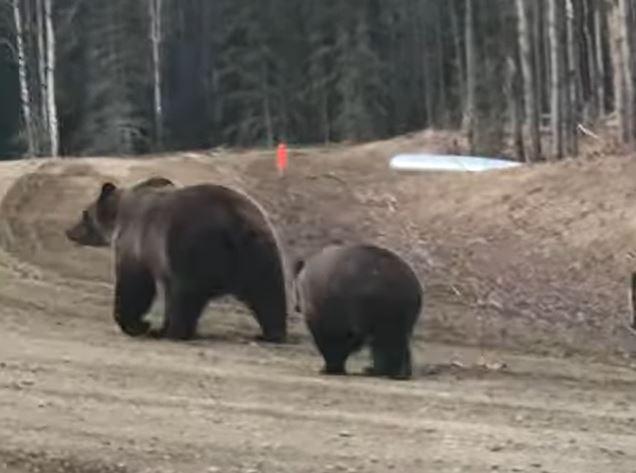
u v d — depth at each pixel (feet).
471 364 47.75
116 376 38.17
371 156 132.87
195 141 234.58
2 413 31.45
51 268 70.44
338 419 32.53
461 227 86.28
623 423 34.04
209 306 59.41
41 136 188.75
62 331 49.60
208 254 48.96
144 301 50.60
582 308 63.87
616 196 81.51
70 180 103.30
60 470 26.35
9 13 205.87
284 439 29.71
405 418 33.19
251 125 235.61
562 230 78.43
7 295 59.41
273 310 49.75
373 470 26.96
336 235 87.86
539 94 139.13
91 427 30.30
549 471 27.37
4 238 79.71
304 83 238.68
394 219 93.35
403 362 41.91
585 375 45.88
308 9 241.55
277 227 90.02
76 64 219.82
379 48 245.24
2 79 221.66
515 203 87.40
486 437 30.89
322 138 236.63
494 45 198.59
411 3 246.06
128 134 215.51
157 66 209.56
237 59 238.68
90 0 221.25
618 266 70.18
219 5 243.40
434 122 224.33
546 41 150.00
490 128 143.64
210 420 31.71
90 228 52.95
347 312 41.45
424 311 63.05
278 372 41.09
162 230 49.44
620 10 102.32
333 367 42.01
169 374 39.09
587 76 164.14
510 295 67.46
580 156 102.78
